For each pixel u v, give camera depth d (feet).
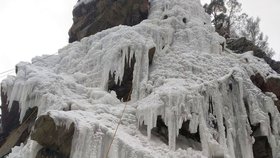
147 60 52.21
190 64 52.47
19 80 48.39
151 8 68.59
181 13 64.69
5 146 50.67
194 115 44.96
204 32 61.72
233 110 50.75
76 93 48.49
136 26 58.18
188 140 46.01
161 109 43.86
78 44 60.13
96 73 52.31
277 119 53.57
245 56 61.98
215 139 46.01
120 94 52.06
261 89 58.18
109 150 35.86
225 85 51.03
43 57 59.26
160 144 41.98
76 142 34.88
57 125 34.68
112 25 65.82
